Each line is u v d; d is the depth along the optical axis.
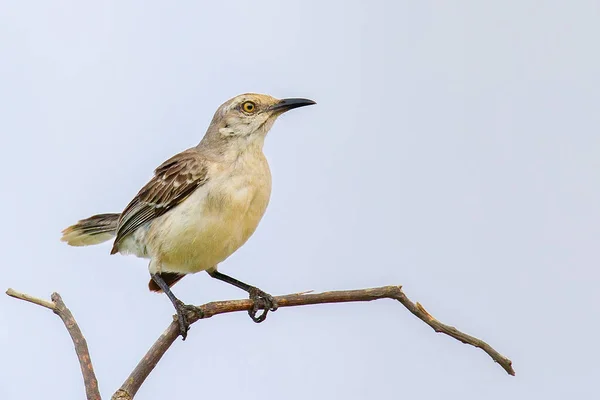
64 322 7.02
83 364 6.75
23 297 7.05
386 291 8.05
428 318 7.97
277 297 8.12
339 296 8.14
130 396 6.89
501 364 7.74
